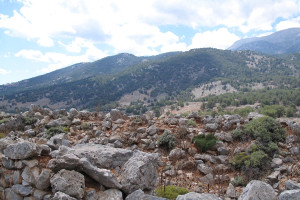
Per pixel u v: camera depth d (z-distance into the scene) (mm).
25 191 5613
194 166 10172
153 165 6207
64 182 4832
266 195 4844
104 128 14164
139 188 5477
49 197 5137
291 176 8859
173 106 174375
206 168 9586
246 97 164625
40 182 5324
